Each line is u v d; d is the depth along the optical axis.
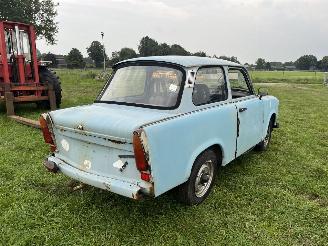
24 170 4.98
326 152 6.53
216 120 4.01
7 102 8.89
